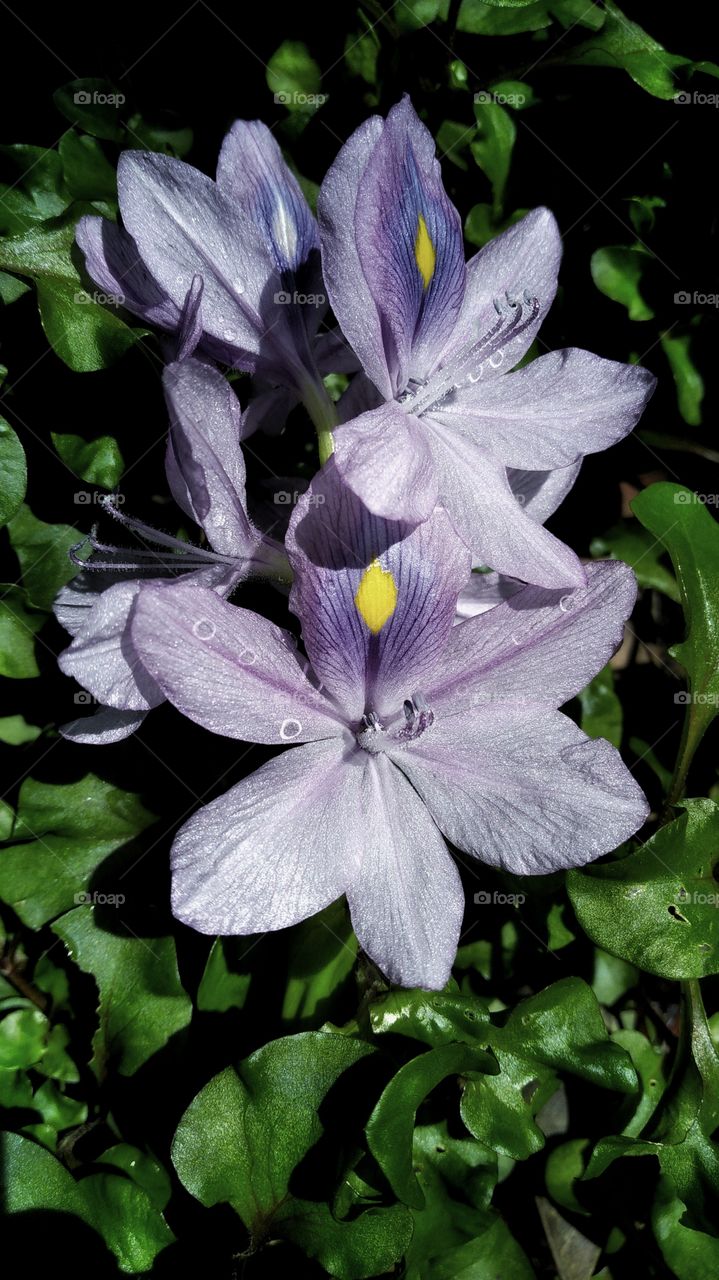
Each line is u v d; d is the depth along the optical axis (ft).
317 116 0.66
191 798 0.65
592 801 0.54
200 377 0.48
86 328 0.59
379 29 0.65
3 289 0.60
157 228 0.53
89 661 0.49
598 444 0.56
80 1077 0.63
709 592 0.66
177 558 0.55
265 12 0.64
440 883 0.54
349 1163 0.58
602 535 0.73
